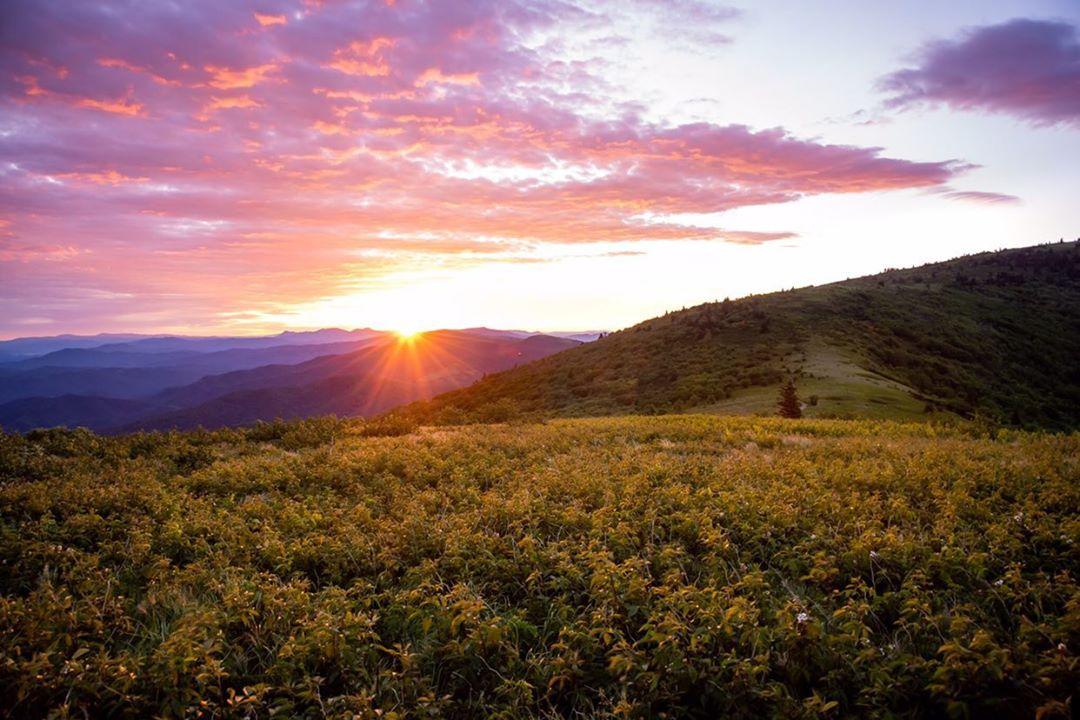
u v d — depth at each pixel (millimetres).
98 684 5238
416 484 13992
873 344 128750
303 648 5691
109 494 12148
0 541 9039
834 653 5410
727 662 5250
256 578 7605
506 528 9469
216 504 12375
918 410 70625
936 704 4973
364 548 8703
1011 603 6500
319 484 14234
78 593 7559
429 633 6367
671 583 7059
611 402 110500
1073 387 125938
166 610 7109
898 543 7566
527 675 5703
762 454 16688
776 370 100250
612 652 5801
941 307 183000
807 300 176125
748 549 8352
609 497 10766
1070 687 4723
